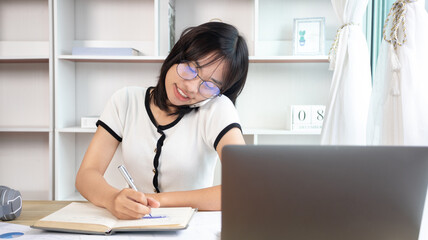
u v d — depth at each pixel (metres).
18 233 0.85
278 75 2.61
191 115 1.34
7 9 2.60
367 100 1.86
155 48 2.36
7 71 2.64
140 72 2.63
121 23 2.59
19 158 2.67
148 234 0.85
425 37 1.39
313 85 2.60
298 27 2.38
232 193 0.60
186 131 1.32
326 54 2.56
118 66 2.62
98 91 2.63
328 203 0.59
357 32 1.89
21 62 2.58
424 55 1.39
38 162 2.68
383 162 0.58
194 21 2.58
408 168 0.58
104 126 1.34
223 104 1.30
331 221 0.59
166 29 2.54
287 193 0.59
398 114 1.43
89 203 1.09
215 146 1.25
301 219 0.59
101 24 2.60
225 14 2.57
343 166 0.58
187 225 0.89
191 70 1.09
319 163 0.58
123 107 1.37
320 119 2.35
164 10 2.53
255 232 0.60
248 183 0.59
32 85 2.64
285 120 2.62
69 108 2.52
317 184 0.58
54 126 2.38
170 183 1.31
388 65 1.47
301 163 0.58
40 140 2.67
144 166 1.32
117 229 0.85
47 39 2.61
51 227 0.86
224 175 0.60
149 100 1.38
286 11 2.57
